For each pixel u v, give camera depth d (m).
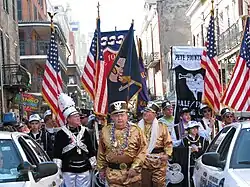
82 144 8.77
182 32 51.19
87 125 12.76
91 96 12.05
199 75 12.96
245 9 26.03
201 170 8.05
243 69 11.79
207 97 12.20
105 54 12.57
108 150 7.84
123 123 7.79
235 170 6.60
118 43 12.54
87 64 12.10
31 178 6.27
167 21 51.41
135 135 7.78
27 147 7.14
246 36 11.88
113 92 10.49
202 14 37.12
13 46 30.52
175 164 10.10
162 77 51.19
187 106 12.84
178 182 10.09
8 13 28.94
